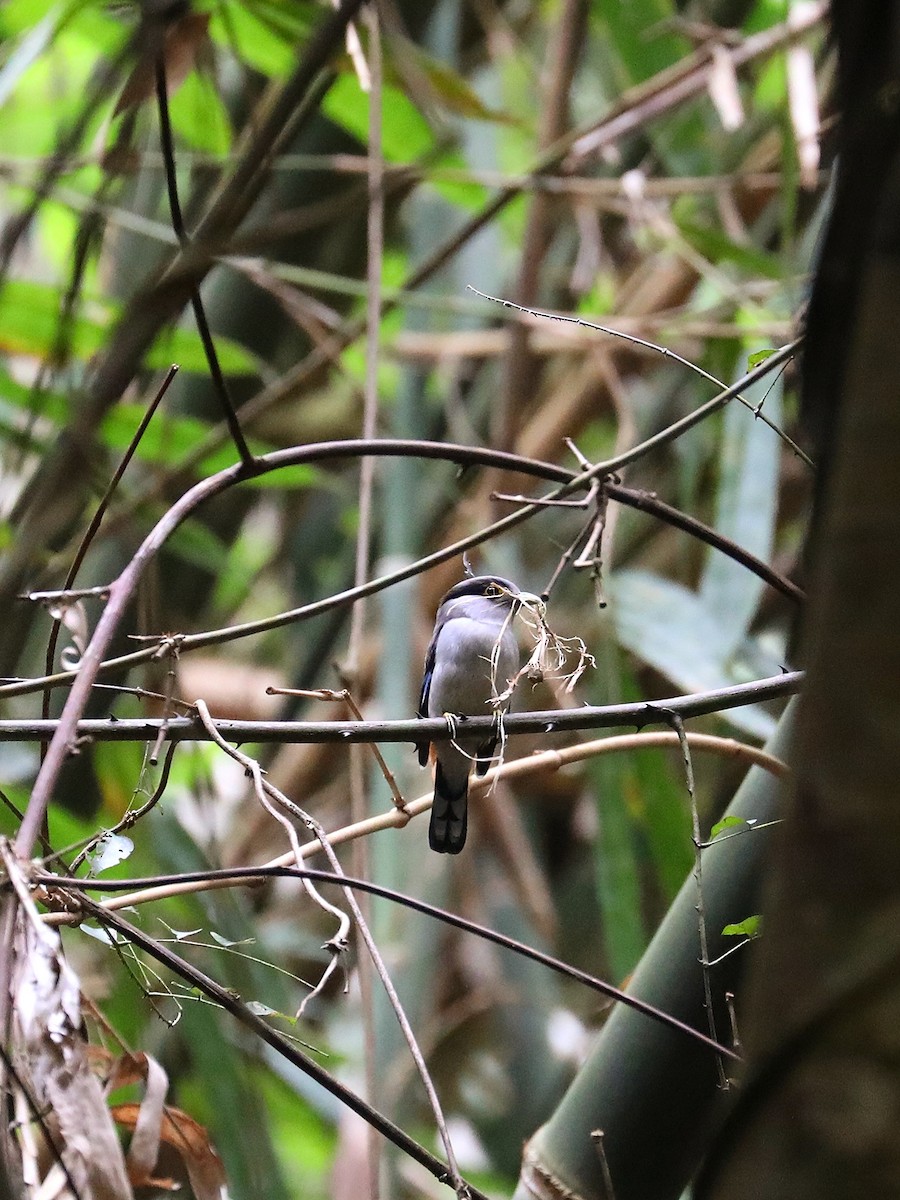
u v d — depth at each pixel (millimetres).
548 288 13094
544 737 11367
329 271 11141
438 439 12477
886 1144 2020
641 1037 5688
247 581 12461
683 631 7953
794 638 5090
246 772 5133
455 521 11930
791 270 7945
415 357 11555
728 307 10094
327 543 13375
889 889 2117
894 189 2385
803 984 2145
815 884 2180
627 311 11570
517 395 10688
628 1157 5605
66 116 9133
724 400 5793
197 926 7508
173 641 5555
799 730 2297
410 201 13445
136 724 5449
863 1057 2062
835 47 3240
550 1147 5734
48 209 10711
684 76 10000
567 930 12445
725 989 5602
